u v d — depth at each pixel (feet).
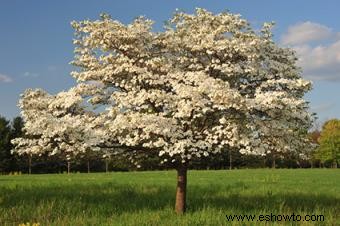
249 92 56.65
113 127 49.57
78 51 57.93
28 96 55.16
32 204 62.75
